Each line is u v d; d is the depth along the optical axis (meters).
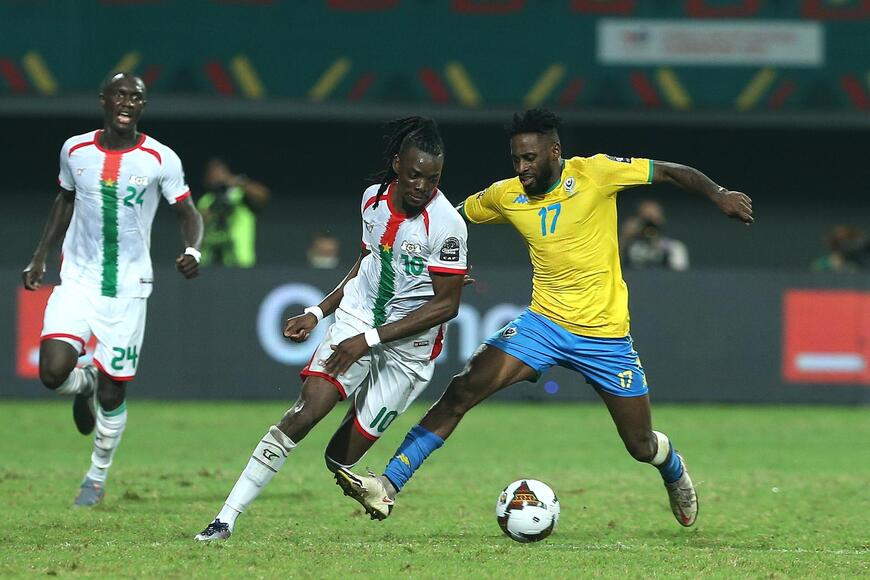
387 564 21.41
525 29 60.41
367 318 24.06
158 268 53.84
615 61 60.59
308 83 60.38
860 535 26.05
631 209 70.69
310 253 67.62
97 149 28.14
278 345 54.12
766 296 55.06
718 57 60.56
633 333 54.94
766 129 69.75
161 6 59.53
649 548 23.89
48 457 38.16
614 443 43.38
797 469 37.72
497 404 55.31
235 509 23.66
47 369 27.86
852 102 60.69
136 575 20.12
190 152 69.12
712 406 54.69
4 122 68.25
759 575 20.98
